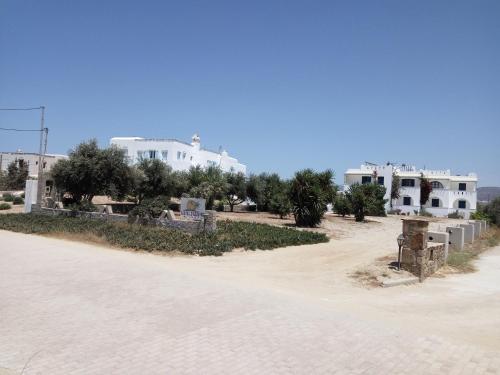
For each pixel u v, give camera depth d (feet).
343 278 50.44
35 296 34.76
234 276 49.29
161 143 207.10
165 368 21.99
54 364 22.39
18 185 235.61
